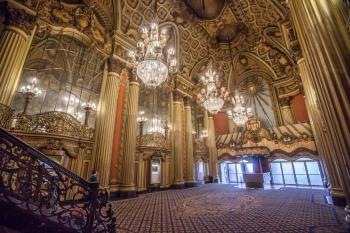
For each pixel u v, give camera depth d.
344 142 2.24
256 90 15.25
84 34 7.38
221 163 14.92
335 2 2.39
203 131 14.95
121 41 8.68
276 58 13.70
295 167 11.62
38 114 5.67
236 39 13.59
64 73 6.91
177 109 12.09
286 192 8.16
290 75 13.52
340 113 2.23
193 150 13.44
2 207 2.20
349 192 3.02
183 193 8.42
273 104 14.17
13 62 5.06
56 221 2.43
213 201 6.16
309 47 3.01
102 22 8.41
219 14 11.45
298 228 3.17
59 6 6.80
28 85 5.83
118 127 7.93
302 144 11.35
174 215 4.34
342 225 3.22
